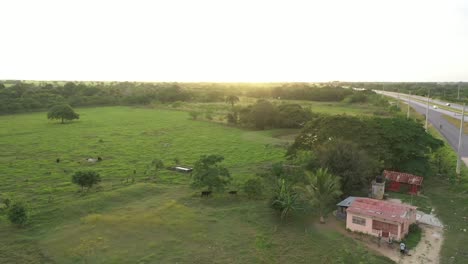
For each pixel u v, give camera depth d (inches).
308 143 2079.2
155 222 1349.7
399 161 1911.9
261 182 1731.1
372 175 1736.0
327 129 2033.7
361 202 1417.3
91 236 1242.6
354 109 5068.9
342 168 1632.6
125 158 2455.7
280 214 1428.4
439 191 1766.7
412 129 1996.8
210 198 1630.2
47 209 1464.1
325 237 1263.5
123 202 1572.3
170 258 1112.8
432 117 3843.5
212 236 1259.8
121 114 5000.0
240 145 2940.5
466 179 1845.5
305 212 1432.1
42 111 5201.8
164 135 3385.8
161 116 4800.7
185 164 2292.1
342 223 1392.7
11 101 5078.7
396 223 1234.6
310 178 1465.3
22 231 1279.5
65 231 1280.8
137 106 6048.2
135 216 1400.1
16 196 1651.1
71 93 6865.2
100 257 1108.5
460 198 1662.2
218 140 3159.5
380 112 4485.7
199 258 1117.1
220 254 1142.3
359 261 1106.1
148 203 1558.8
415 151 1884.8
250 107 4003.4
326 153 1702.8
